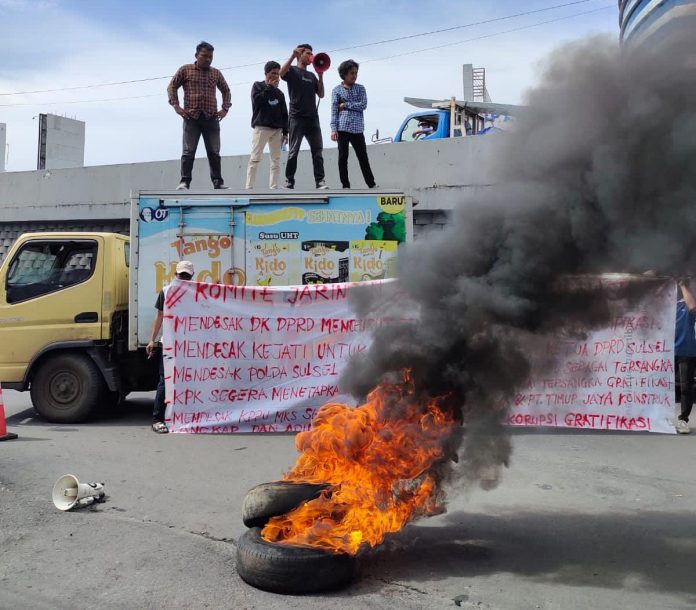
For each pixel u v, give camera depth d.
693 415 8.24
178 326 7.27
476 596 3.47
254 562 3.52
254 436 7.14
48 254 7.81
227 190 7.86
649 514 4.71
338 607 3.34
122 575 3.70
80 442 6.78
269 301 7.40
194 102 9.48
